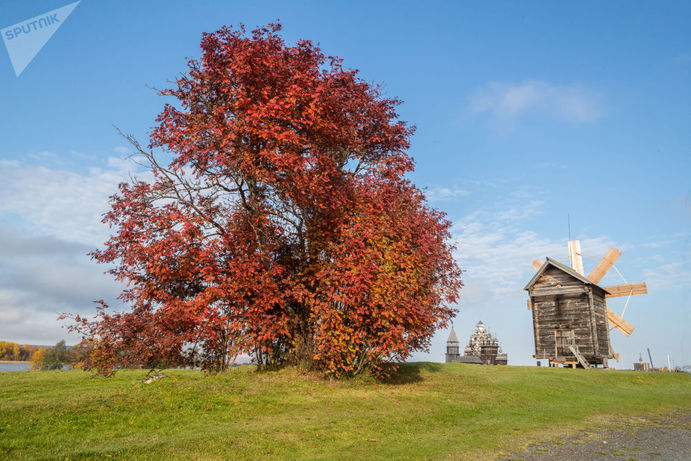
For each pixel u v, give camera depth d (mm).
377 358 18438
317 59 19156
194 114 17656
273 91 17031
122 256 17016
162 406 12383
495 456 9305
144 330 16609
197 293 18188
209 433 10492
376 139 20656
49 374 21312
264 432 10680
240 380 16375
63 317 16531
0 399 12766
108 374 16922
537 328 34375
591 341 31953
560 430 12234
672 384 26250
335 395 15531
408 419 12734
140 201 17438
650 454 9375
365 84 20812
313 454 9336
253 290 17109
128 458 8539
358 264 16734
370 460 8906
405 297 17094
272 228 18719
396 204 19359
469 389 18781
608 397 19672
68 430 10164
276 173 17188
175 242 16047
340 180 18828
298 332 19719
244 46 16984
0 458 8172
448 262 21422
